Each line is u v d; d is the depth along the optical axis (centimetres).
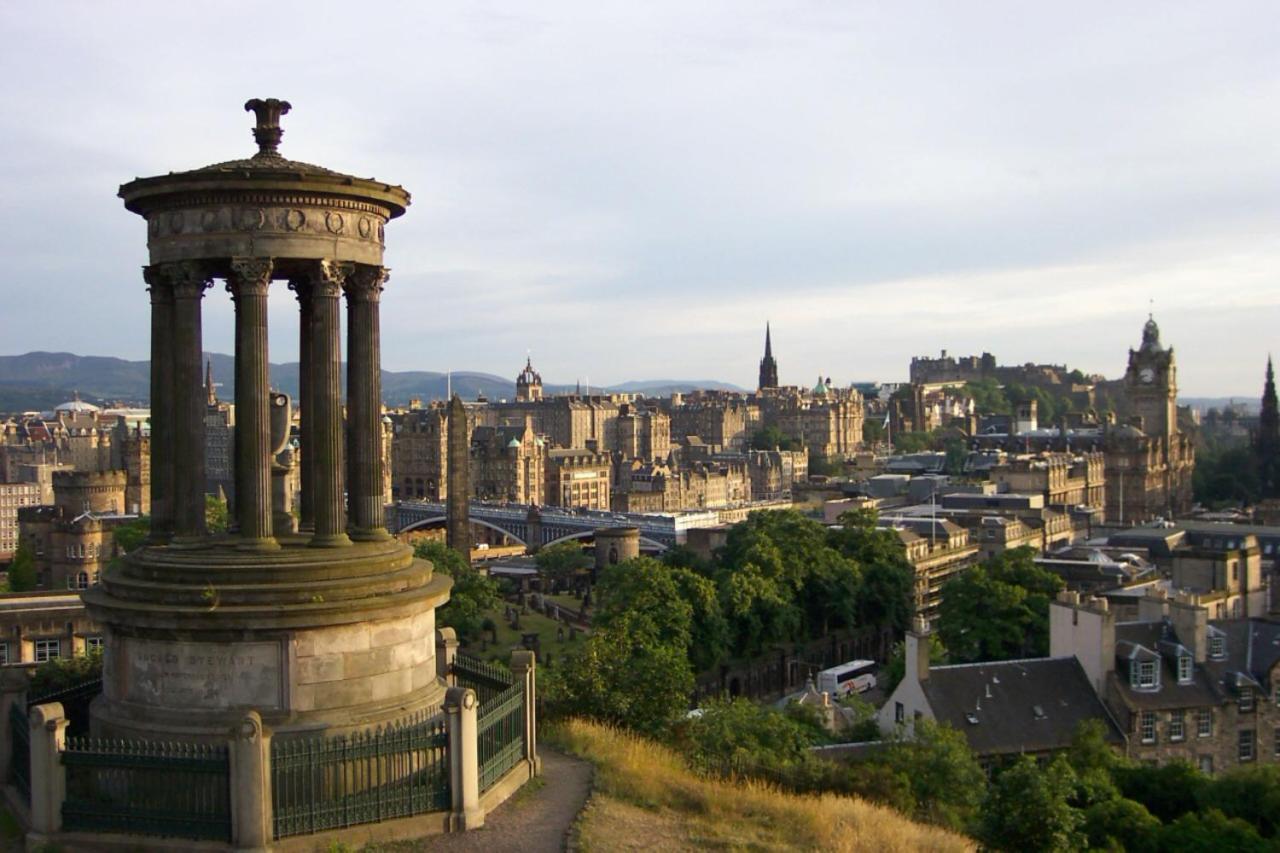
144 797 3161
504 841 3269
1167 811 7494
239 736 3039
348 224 3688
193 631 3375
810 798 4491
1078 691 9681
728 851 3406
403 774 3409
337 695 3488
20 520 19050
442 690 3834
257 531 3609
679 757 4841
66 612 9781
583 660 5775
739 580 14912
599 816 3538
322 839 3128
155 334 3741
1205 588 14888
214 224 3566
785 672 15775
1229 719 9775
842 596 16050
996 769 8900
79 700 3912
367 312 3809
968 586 13588
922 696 9375
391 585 3622
